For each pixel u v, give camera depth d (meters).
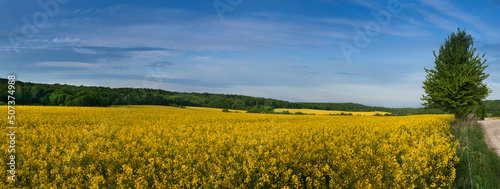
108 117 23.39
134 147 10.05
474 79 27.73
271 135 12.42
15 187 6.66
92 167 7.52
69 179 6.93
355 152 9.63
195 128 16.66
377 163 8.35
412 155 8.30
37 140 11.35
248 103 70.00
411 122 21.83
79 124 18.56
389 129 16.45
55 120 19.91
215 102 67.56
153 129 15.71
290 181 7.38
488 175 7.78
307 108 75.88
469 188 7.36
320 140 12.30
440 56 30.64
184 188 6.81
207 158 8.26
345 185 7.04
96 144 10.39
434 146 9.98
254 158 8.33
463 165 8.84
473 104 27.39
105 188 6.64
